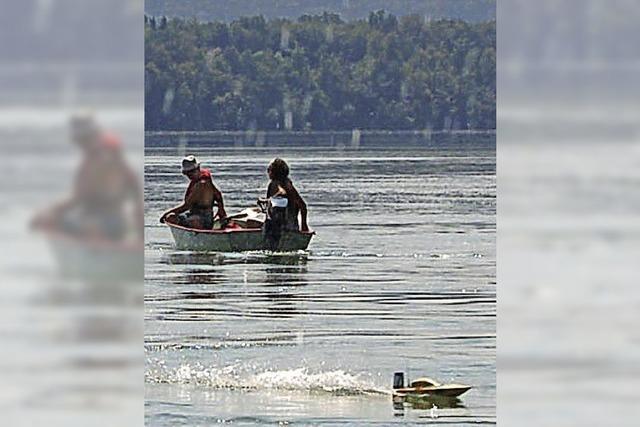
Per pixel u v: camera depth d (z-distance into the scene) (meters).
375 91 172.50
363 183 94.62
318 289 49.03
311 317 43.03
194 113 165.88
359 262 56.09
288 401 31.41
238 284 50.28
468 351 37.62
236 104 168.12
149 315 42.91
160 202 78.69
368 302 46.25
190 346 37.62
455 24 172.25
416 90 171.88
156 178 95.38
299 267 55.03
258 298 46.78
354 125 170.88
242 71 169.00
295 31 174.50
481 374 34.44
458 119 169.62
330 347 37.84
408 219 71.56
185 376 33.62
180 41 167.38
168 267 54.62
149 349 37.25
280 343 38.41
